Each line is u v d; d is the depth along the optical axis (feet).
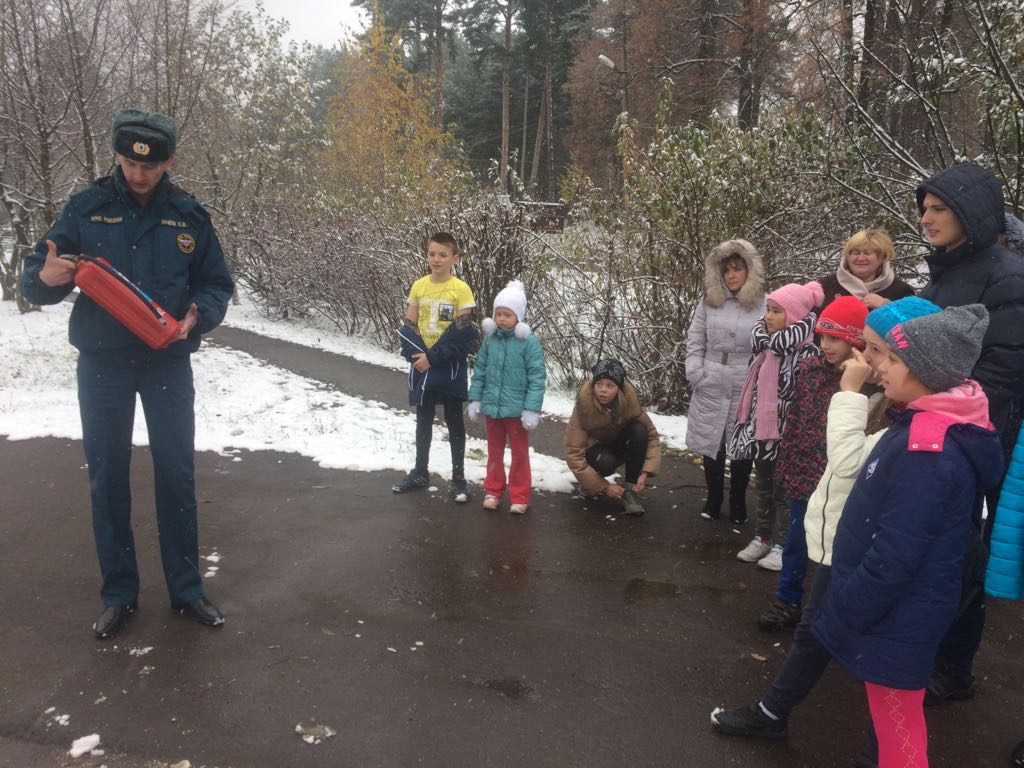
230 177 47.67
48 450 17.31
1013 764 8.15
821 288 13.02
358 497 15.64
